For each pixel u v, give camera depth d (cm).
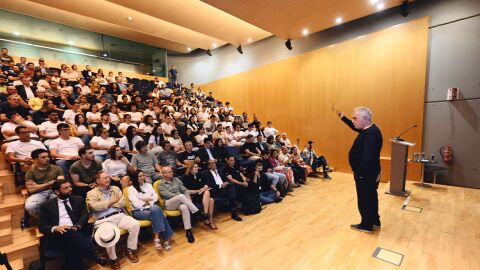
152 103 610
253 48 836
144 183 296
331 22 532
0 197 256
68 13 720
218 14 629
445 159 454
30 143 302
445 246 236
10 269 151
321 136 642
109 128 434
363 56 560
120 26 816
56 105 477
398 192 399
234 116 755
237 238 275
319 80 643
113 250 223
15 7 679
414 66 488
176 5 579
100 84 686
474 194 397
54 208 224
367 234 267
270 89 768
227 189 342
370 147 251
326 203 379
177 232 296
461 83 443
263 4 453
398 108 510
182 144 473
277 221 317
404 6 464
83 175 289
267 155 461
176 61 1116
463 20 441
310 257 228
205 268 219
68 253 212
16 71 584
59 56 815
